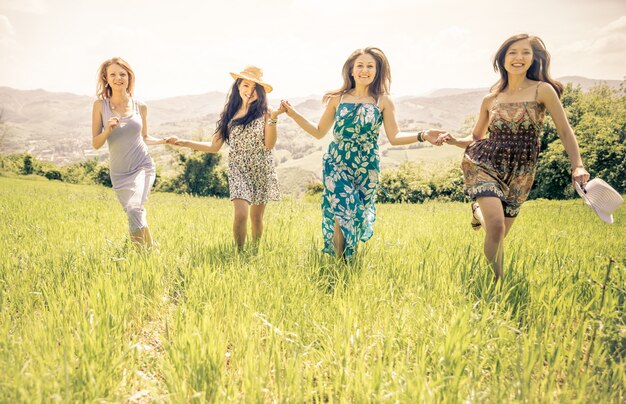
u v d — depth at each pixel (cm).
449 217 1104
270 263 434
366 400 215
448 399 216
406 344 282
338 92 488
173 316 323
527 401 217
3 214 845
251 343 263
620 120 4928
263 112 536
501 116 421
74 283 374
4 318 307
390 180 5584
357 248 495
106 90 541
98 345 252
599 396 220
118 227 716
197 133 9644
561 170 4612
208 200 1792
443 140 454
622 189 4875
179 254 504
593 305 331
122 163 539
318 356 270
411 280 397
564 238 637
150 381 241
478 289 363
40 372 223
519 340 280
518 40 410
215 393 223
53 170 10412
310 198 5219
